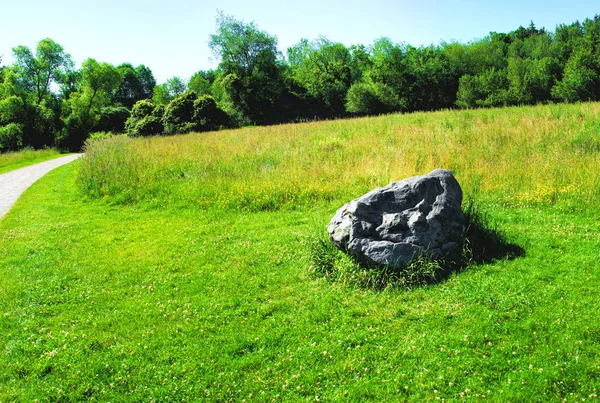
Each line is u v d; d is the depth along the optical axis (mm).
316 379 4398
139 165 14523
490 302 5441
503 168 10828
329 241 7277
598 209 8430
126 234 9523
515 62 47188
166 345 5105
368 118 25500
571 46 48656
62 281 7090
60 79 56312
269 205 10898
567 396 3891
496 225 7453
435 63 58688
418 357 4602
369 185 11352
